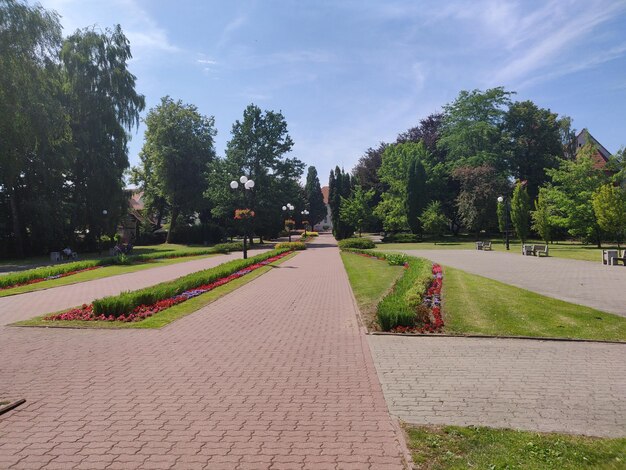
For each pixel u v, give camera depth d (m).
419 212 48.34
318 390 5.36
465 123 53.97
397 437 4.10
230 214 47.47
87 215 38.38
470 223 46.53
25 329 8.63
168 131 50.78
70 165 35.91
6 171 29.39
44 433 4.23
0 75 25.77
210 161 54.03
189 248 46.03
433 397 5.13
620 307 10.43
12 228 36.56
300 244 37.41
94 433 4.22
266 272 19.44
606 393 5.26
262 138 48.69
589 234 32.34
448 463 3.61
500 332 8.22
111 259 24.91
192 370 6.14
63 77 35.53
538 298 11.48
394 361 6.55
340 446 3.94
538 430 4.27
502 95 53.62
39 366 6.34
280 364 6.41
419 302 9.88
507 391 5.33
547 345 7.44
